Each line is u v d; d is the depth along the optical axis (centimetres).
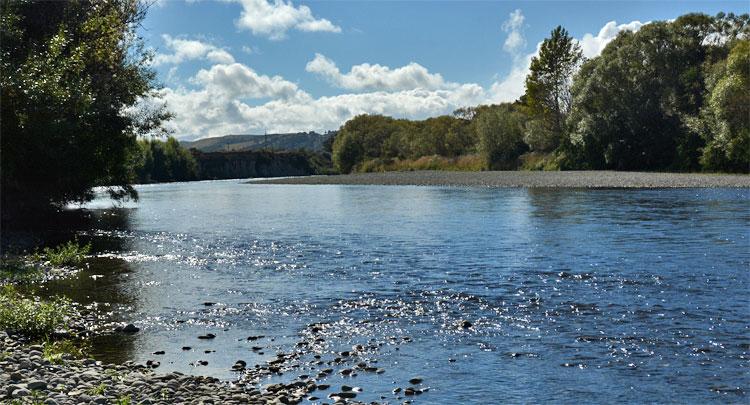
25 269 1864
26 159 2798
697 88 7956
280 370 964
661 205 3597
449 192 5750
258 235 2806
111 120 3416
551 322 1208
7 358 954
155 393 826
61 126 2684
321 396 847
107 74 3262
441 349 1060
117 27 3244
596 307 1309
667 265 1745
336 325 1234
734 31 8231
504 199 4541
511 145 10988
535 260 1906
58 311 1266
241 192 7256
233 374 957
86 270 1919
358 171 16225
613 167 8550
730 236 2269
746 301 1320
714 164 6738
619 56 8406
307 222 3372
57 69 2556
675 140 7794
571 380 902
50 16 2992
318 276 1764
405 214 3659
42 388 820
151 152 12681
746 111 6212
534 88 10175
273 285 1650
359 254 2152
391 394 857
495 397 845
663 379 897
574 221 2927
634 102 8225
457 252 2120
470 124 14612
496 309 1322
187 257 2169
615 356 1000
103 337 1184
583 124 8588
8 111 2469
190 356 1056
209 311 1374
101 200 5709
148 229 3161
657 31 8238
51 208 3634
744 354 990
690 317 1210
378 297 1472
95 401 773
